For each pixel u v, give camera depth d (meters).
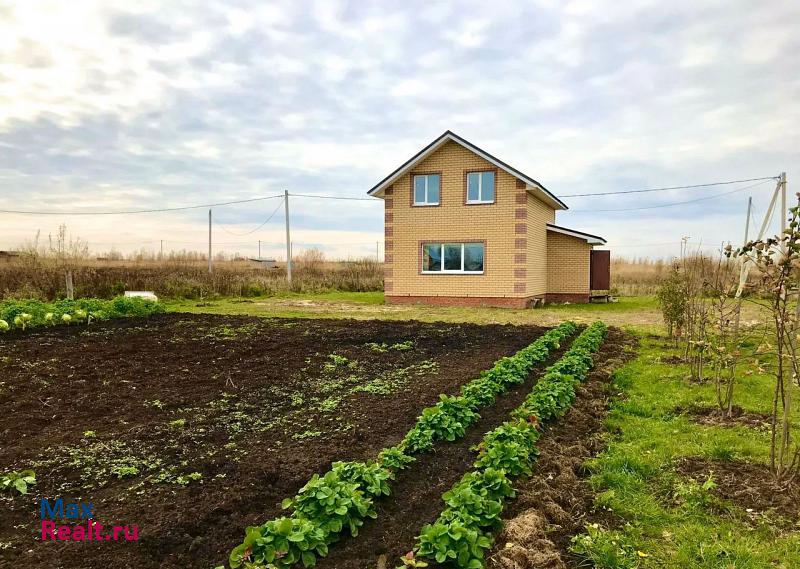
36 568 3.33
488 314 18.56
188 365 9.06
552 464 5.05
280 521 3.45
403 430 6.05
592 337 11.66
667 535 3.93
